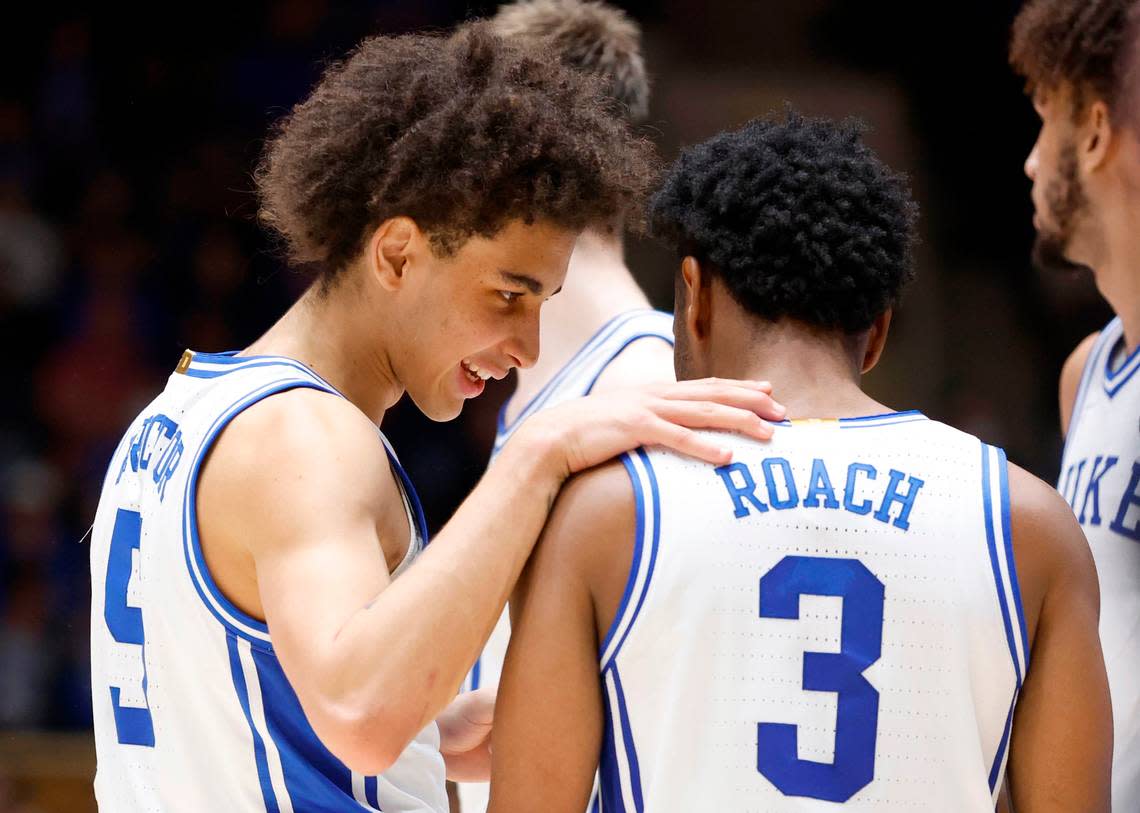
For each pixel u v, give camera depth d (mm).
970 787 4316
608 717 4441
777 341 4648
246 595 4523
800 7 19922
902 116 19984
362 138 4945
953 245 19797
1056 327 19375
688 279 4777
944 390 19359
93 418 17047
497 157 4773
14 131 18391
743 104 19969
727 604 4312
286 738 4566
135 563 4781
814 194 4582
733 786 4277
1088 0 6918
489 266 4938
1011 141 19734
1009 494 4414
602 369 7062
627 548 4359
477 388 5344
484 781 6129
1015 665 4371
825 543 4344
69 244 17875
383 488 4582
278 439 4477
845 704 4289
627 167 5145
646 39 19891
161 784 4652
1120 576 6844
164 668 4648
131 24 18859
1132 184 7031
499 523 4422
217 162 18469
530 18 7891
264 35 18969
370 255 4973
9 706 14820
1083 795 4457
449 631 4258
